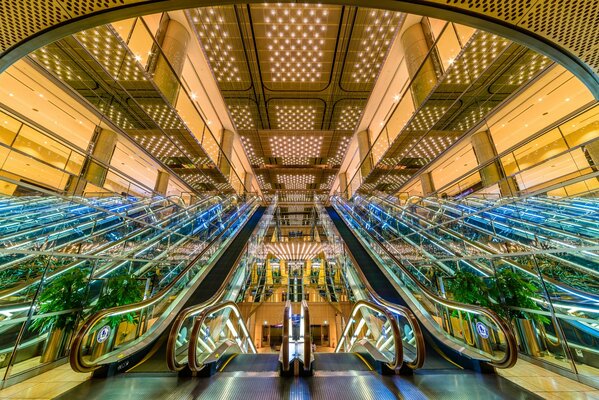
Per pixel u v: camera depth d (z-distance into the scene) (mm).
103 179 6645
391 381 2465
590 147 4527
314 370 2844
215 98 12344
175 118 8531
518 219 4309
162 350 3410
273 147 16453
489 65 6348
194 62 10422
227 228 9453
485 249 4453
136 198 7020
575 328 2799
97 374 2600
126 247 4926
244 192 18609
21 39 1932
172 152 10305
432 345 3535
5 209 4320
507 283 3621
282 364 2656
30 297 2943
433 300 4129
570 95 7230
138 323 3764
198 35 8922
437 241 5980
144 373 2740
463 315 3529
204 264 6430
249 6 7863
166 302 4531
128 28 7371
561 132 6461
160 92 7199
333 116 13109
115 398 2121
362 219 10859
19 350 2711
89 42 5492
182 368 2623
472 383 2418
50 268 3281
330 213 14242
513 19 1816
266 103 12172
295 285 13531
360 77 10617
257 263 10953
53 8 1775
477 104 7879
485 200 6219
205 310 2936
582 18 1750
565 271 3104
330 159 18250
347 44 9133
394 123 12539
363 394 2199
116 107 7707
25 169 5039
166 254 6156
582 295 2814
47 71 6250
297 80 10742
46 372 2785
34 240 3555
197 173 12602
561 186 4441
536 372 2779
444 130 9352
